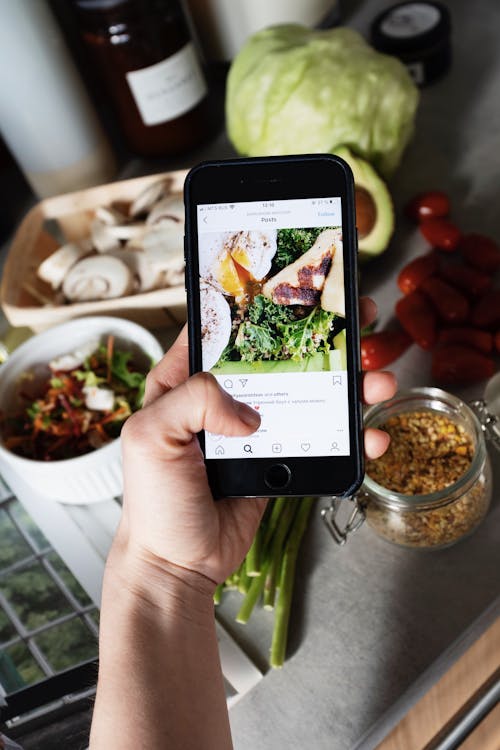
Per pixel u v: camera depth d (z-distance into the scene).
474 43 0.74
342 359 0.40
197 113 0.69
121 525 0.42
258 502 0.43
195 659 0.39
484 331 0.53
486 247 0.56
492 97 0.69
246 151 0.63
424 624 0.45
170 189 0.61
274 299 0.40
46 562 0.50
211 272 0.40
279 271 0.40
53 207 0.62
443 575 0.46
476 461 0.43
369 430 0.43
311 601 0.47
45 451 0.52
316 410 0.40
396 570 0.47
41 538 0.51
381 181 0.56
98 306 0.55
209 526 0.40
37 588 0.49
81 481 0.49
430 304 0.54
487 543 0.47
